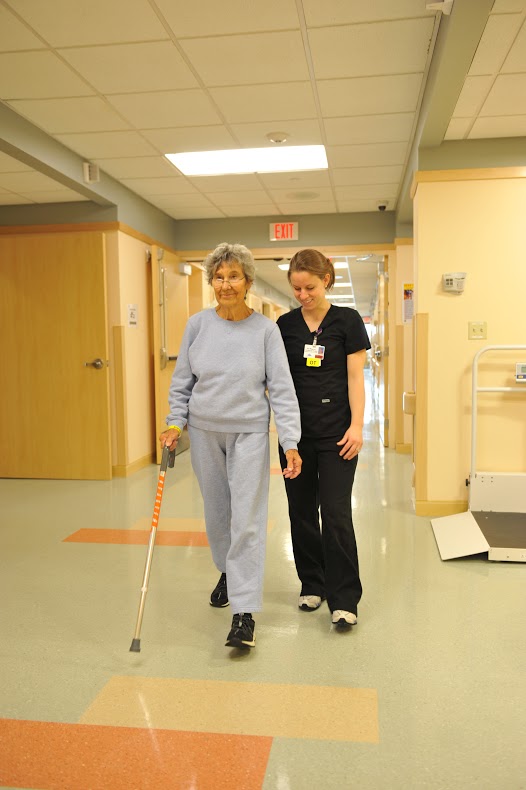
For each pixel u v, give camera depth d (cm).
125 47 317
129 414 603
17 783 166
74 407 578
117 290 579
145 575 235
